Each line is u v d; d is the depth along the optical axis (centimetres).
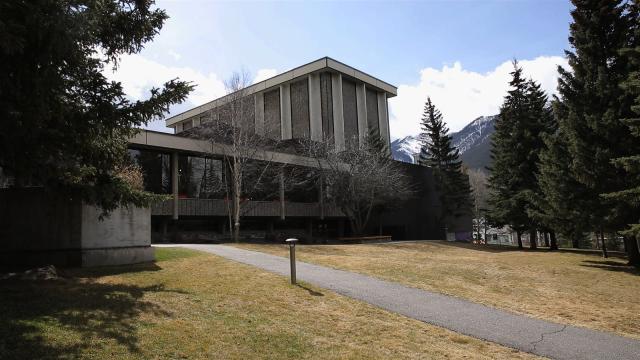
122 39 1010
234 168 2800
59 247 1176
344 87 4919
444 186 4941
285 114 4825
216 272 1160
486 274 1611
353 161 3512
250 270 1233
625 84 1772
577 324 958
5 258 1177
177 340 611
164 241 2633
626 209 1983
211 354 582
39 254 1169
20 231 1195
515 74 3644
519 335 836
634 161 1730
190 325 681
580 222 2228
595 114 2116
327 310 885
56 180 862
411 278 1346
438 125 5141
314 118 4597
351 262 1596
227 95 2820
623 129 2030
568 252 3206
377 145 4178
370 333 769
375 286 1162
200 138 2948
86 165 949
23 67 690
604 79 2127
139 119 922
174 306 778
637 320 1051
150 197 1030
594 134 2144
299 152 3725
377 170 3522
